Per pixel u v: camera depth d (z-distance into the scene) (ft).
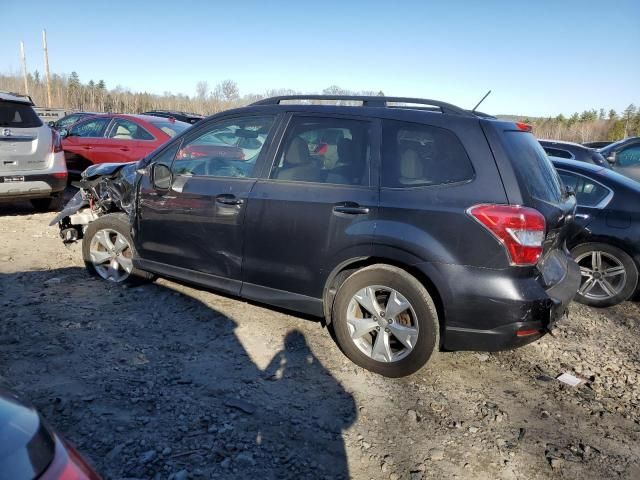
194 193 14.14
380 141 12.01
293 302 12.94
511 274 10.59
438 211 10.98
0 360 11.54
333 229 12.03
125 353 12.32
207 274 14.30
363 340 12.35
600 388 12.48
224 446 9.25
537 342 14.82
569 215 12.30
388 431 10.16
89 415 9.78
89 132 32.24
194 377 11.48
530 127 13.10
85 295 15.76
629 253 17.53
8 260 18.65
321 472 8.87
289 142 13.14
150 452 8.87
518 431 10.49
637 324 16.88
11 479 4.07
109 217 16.69
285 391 11.24
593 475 9.35
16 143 23.34
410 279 11.36
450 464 9.35
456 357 13.46
